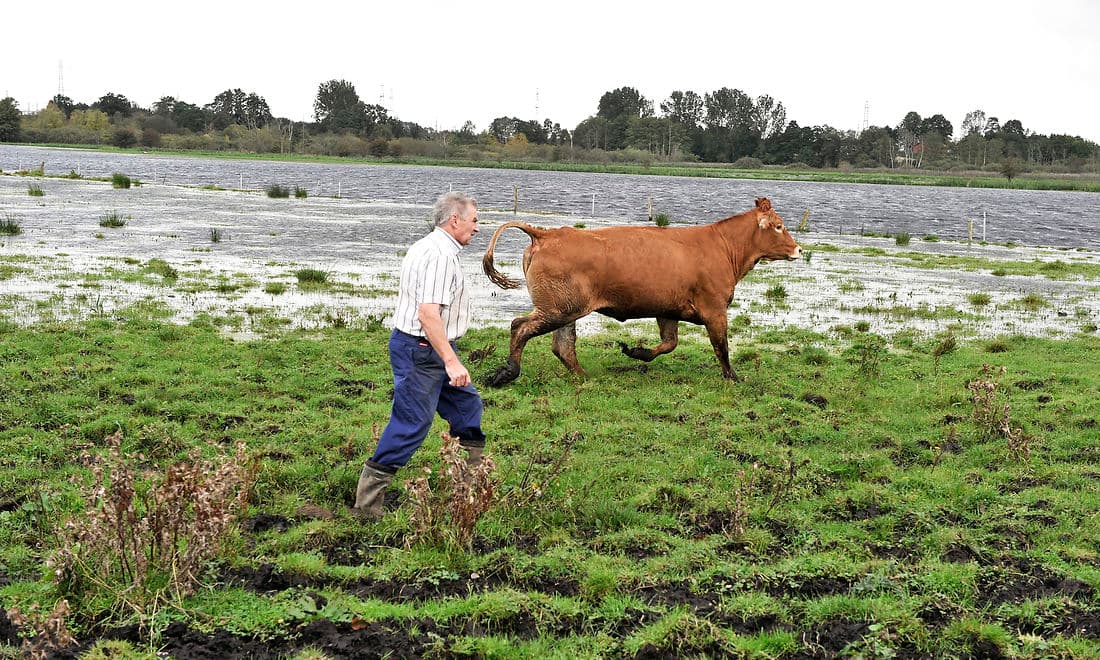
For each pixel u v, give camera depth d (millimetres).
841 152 165125
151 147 148500
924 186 106562
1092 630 5082
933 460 8023
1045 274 22969
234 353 11156
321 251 23469
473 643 4730
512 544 6094
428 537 5871
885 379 11117
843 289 19391
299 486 6973
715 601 5344
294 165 102125
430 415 6254
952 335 13359
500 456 7742
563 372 10773
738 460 7973
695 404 9625
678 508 6855
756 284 19844
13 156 91312
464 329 6371
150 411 8656
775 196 68875
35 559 5523
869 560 5906
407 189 59188
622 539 6156
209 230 27578
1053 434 8875
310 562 5516
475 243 27234
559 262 9938
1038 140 174625
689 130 179250
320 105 193500
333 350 11617
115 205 35344
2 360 10422
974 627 4973
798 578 5652
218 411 8742
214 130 176750
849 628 5039
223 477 5477
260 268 19891
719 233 10703
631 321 14969
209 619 4844
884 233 37000
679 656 4746
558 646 4805
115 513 5051
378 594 5328
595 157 158250
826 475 7645
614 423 8852
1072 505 6973
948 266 24203
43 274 17531
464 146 161625
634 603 5234
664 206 50469
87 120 157625
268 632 4770
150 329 12500
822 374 11273
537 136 184125
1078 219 51469
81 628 4738
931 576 5617
